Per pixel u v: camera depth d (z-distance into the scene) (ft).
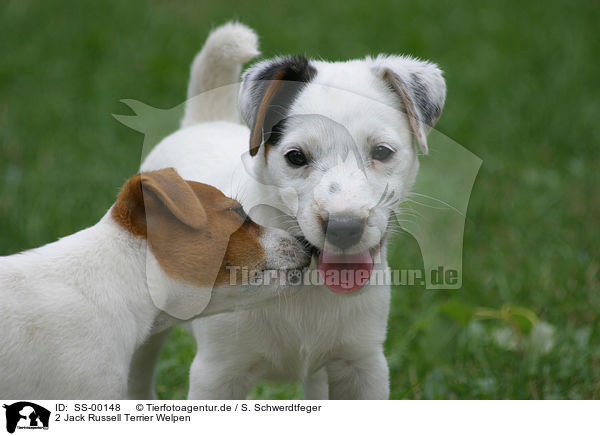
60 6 50.29
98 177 30.30
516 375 20.84
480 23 49.73
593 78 41.29
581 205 29.89
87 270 15.01
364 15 51.24
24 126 35.17
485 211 29.14
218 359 17.12
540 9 52.19
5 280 14.70
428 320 21.85
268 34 46.50
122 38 46.16
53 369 14.49
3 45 44.01
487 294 24.61
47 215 27.25
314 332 17.03
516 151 33.99
